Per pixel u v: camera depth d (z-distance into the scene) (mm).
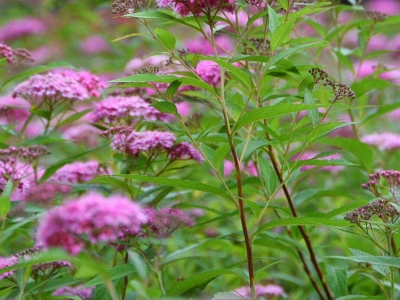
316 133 1194
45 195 1248
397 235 1276
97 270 1022
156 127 1438
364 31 1550
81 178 1407
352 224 1185
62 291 1292
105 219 1049
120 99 1407
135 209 1067
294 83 1275
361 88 1466
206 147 1225
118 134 1325
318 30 1553
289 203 1341
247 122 1150
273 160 1349
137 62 1618
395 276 1412
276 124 1414
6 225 1292
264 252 1562
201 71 1409
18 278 1177
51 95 1415
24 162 1317
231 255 1590
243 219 1184
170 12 1254
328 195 1398
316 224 1163
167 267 1501
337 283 1269
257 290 1409
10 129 1456
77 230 1051
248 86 1177
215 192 1181
